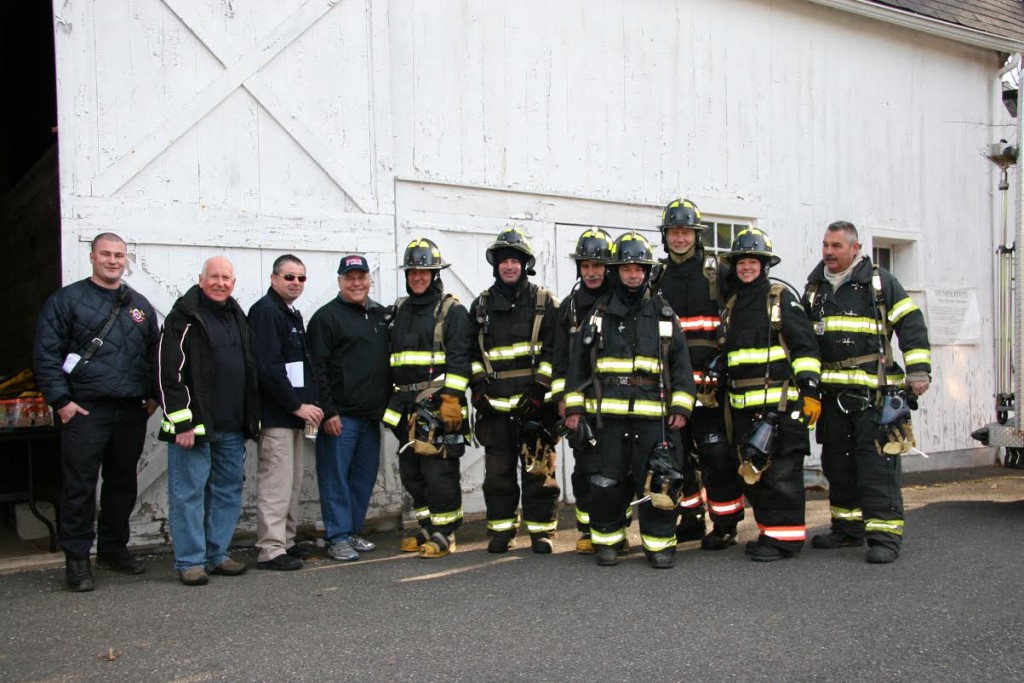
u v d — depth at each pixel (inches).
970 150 429.1
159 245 223.3
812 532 251.3
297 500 218.7
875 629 158.6
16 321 358.3
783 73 361.4
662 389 205.2
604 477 206.4
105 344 189.8
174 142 225.0
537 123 292.8
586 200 304.0
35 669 140.3
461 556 221.3
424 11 269.0
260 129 236.8
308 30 243.6
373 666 140.6
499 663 141.8
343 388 219.5
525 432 219.8
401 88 264.2
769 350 211.9
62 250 211.8
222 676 136.6
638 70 318.7
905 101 403.5
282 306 207.6
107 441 193.2
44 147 344.8
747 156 349.7
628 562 212.7
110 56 217.3
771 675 136.3
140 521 221.1
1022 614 167.6
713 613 168.4
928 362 215.2
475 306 225.0
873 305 218.5
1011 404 291.6
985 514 277.6
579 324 212.8
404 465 227.5
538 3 293.6
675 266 226.7
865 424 215.5
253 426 201.8
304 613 169.8
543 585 190.2
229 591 186.4
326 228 246.2
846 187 381.4
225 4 231.8
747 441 207.8
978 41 418.0
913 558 214.2
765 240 213.2
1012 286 288.2
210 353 194.2
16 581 196.2
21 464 231.6
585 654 145.9
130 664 142.1
